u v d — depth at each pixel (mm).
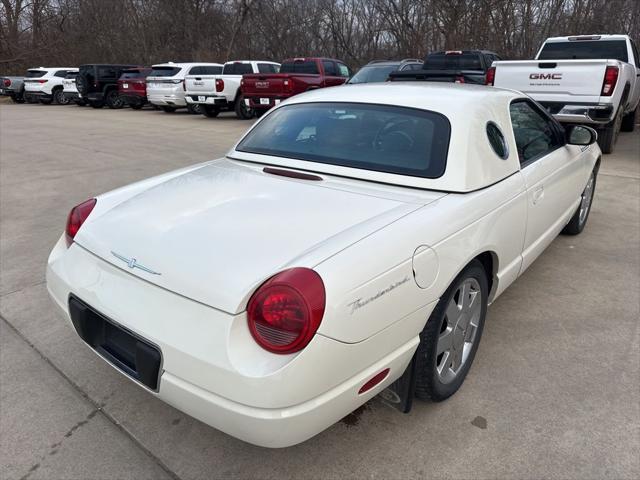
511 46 19359
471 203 2439
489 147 2744
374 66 12703
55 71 24672
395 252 1990
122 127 14469
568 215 4191
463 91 3066
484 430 2422
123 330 2045
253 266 1875
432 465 2227
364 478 2172
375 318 1890
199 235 2094
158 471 2227
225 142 11219
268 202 2361
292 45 32375
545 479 2143
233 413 1766
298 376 1714
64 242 2633
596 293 3764
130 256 2117
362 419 2506
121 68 21828
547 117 3768
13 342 3176
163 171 8234
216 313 1815
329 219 2168
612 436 2365
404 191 2488
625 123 11852
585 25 18953
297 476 2189
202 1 34844
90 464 2258
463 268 2389
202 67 18484
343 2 29672
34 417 2533
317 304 1718
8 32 34562
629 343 3115
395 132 2775
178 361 1855
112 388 2754
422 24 21672
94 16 36156
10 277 4117
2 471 2215
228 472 2219
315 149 2918
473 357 2785
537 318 3420
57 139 12062
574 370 2859
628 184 6828
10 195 6762
